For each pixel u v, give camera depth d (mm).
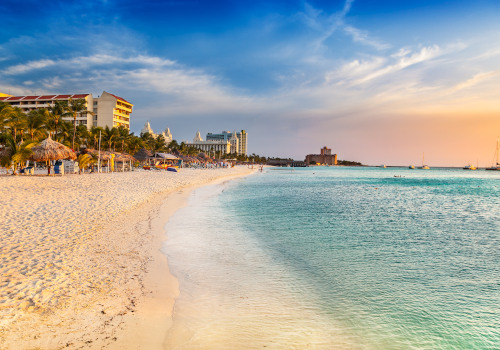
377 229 13977
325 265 8664
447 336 5262
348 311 6008
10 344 4156
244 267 8211
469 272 8383
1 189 17938
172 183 34500
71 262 7395
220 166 114000
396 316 5883
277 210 18906
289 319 5586
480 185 54562
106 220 12625
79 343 4336
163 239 10539
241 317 5559
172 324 5125
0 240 8719
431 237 12578
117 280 6648
